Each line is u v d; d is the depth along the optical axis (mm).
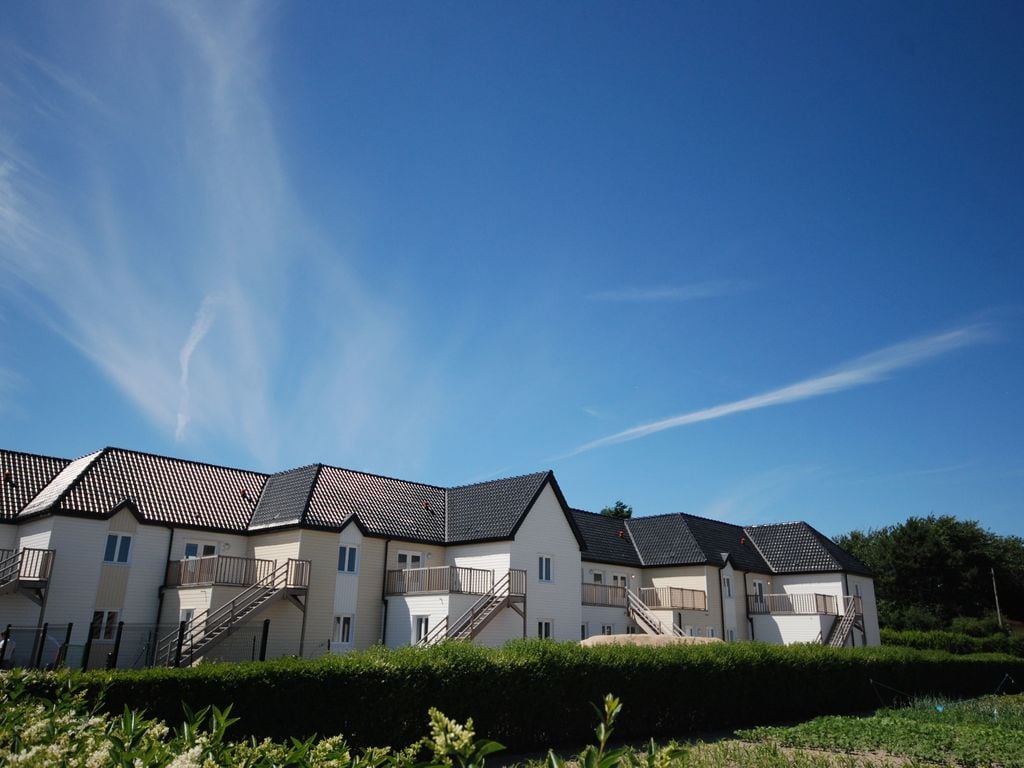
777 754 18562
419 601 34125
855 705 29531
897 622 69062
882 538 76312
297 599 31781
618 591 44375
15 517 32031
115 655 22391
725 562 48281
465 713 18062
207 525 34250
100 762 5098
